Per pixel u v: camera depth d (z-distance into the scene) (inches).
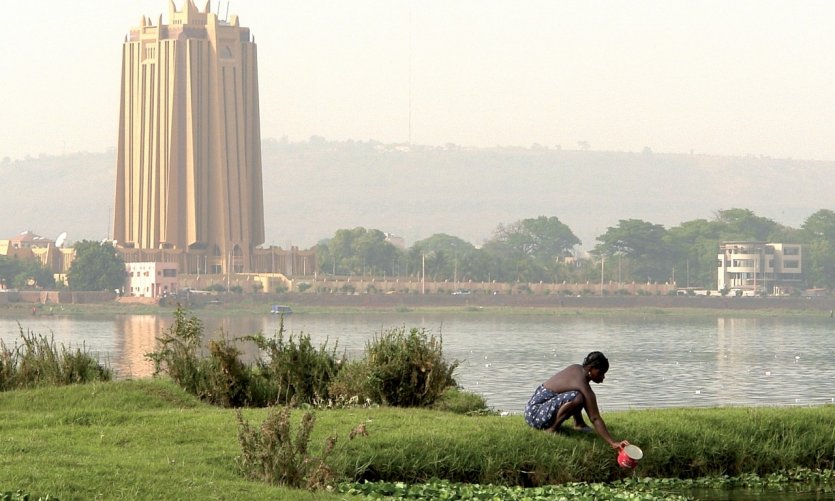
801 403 3740.2
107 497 927.7
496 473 1201.4
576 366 1269.7
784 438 1350.9
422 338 1578.5
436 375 1533.0
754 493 1243.8
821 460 1350.9
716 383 4638.3
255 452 1065.5
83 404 1444.4
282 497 977.5
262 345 1615.4
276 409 1118.4
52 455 1067.3
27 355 1720.0
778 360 6348.4
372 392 1520.7
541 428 1261.1
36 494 912.3
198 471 1040.8
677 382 4680.1
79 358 1732.3
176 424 1254.3
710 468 1302.9
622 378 4921.3
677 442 1299.2
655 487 1238.9
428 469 1187.3
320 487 1050.1
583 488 1179.3
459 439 1221.1
